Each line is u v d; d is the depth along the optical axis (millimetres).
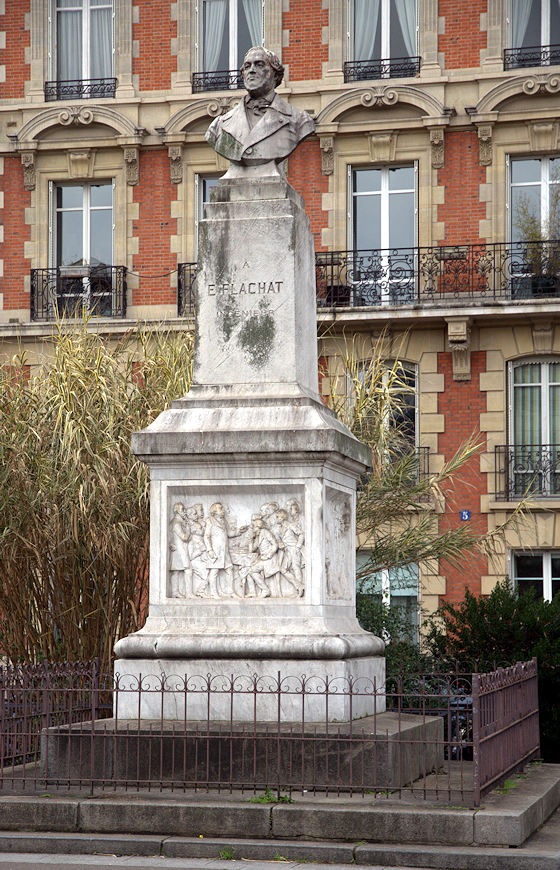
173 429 11836
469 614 17562
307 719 11102
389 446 18734
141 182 31344
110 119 31219
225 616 11617
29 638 16422
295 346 12172
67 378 16359
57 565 16125
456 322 29031
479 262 29625
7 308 31578
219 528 11789
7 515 15836
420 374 29750
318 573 11516
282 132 12695
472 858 9258
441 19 30141
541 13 29906
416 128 30094
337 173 30484
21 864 9289
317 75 30562
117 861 9391
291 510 11695
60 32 31859
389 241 30609
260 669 11266
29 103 31609
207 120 30938
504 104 29672
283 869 9125
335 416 12844
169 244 31109
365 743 10438
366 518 18328
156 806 9914
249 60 12797
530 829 10023
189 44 31172
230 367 12234
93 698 10750
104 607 16188
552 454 29219
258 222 12352
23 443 15812
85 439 15398
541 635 17156
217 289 12352
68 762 10898
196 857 9578
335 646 11156
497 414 29391
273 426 11688
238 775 10594
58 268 31453
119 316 30984
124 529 15500
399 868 9266
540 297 29391
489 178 29828
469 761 14000
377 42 30547
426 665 17266
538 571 28922
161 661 11453
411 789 10500
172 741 10742
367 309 29172
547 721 16672
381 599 19031
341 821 9703
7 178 31859
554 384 29516
